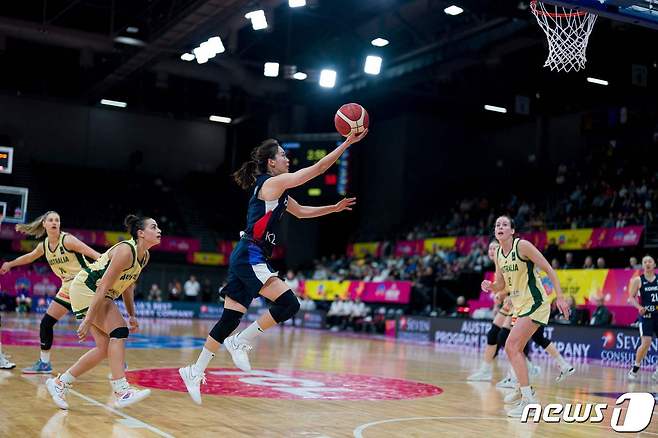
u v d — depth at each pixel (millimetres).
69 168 30969
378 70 19516
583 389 8930
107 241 28000
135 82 29766
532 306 6523
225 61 25703
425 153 30500
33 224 7449
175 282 27734
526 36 20891
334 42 25562
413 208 29891
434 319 18812
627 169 24266
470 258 21844
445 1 17844
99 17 24062
